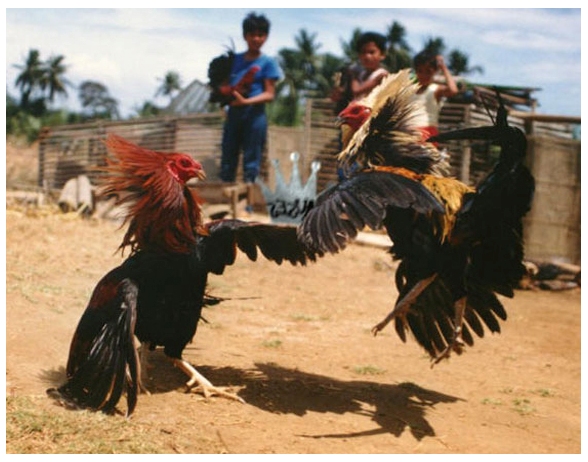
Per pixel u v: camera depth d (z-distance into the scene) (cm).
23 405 404
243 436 414
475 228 463
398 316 514
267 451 396
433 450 424
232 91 1020
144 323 447
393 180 432
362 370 559
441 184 468
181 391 474
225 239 468
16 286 634
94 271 750
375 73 848
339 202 424
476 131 462
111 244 905
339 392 505
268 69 1038
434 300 516
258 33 1018
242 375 520
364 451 411
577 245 1031
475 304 520
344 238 410
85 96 4891
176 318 455
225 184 1062
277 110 4191
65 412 407
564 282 967
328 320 701
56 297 626
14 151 1967
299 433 427
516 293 932
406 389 527
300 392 497
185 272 450
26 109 4719
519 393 545
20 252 787
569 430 477
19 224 959
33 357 485
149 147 1312
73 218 1065
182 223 453
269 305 735
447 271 466
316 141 1257
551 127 1209
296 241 479
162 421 420
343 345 625
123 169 450
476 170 1142
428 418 473
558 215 1020
